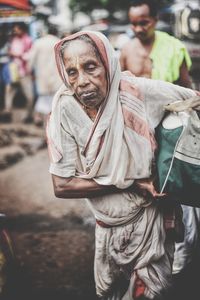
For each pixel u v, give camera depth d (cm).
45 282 408
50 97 980
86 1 2042
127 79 271
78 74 258
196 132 270
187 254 382
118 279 293
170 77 400
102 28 1695
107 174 269
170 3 1384
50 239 502
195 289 375
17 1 996
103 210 278
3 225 318
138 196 274
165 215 281
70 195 275
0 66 1279
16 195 657
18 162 813
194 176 270
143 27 398
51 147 272
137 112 267
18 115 1116
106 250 285
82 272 427
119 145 263
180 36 634
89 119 267
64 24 2234
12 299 326
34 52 963
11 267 321
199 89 691
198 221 391
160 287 278
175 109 271
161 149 273
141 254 279
